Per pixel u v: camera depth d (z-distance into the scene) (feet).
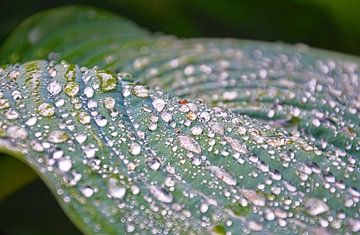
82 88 1.14
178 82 1.29
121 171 1.05
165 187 1.05
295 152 1.12
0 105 1.09
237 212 1.05
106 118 1.10
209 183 1.06
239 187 1.07
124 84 1.16
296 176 1.09
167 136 1.09
